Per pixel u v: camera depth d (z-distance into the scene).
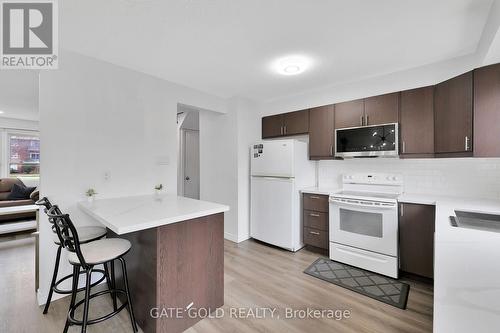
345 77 2.79
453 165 2.41
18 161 5.24
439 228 1.29
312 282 2.29
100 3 1.50
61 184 2.09
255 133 3.77
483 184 2.26
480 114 1.88
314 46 2.06
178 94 2.96
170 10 1.58
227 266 2.66
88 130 2.24
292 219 3.04
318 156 3.11
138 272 1.71
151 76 2.69
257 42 2.00
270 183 3.25
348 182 3.04
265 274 2.46
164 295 1.54
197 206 1.91
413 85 2.52
